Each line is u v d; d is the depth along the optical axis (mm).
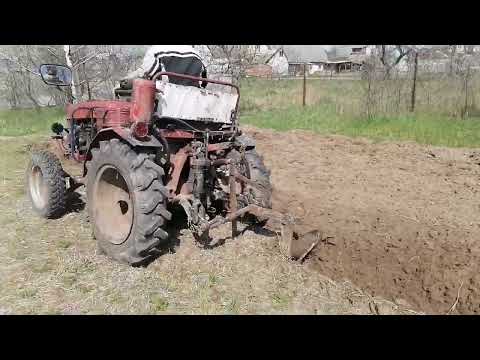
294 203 5410
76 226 4453
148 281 3328
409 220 4680
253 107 15148
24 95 17312
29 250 3852
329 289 3406
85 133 4953
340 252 4234
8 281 3301
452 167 6824
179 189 3955
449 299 3521
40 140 9453
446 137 8523
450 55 12828
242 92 19219
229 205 4125
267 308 3045
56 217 4672
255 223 4457
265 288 3307
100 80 13336
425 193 5684
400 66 13422
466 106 10219
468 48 13078
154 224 3363
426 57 12656
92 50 12250
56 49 13727
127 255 3479
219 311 2980
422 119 9852
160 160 3758
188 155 3918
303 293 3283
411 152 7770
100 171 3719
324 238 4441
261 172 4383
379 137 8992
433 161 7191
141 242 3367
